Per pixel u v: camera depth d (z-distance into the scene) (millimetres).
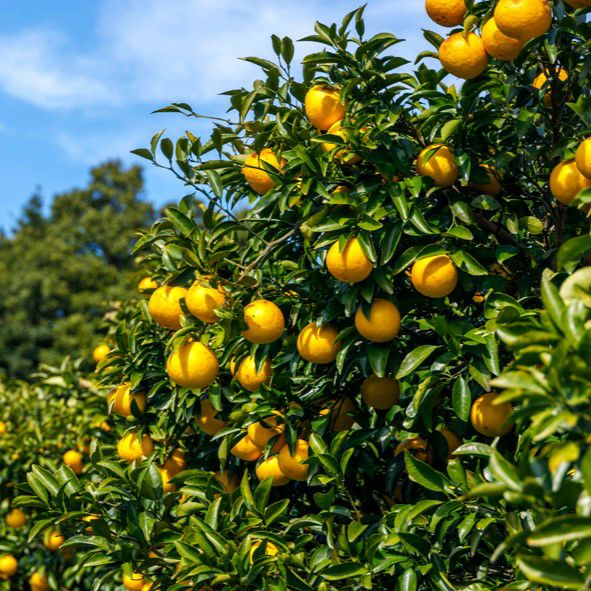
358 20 2773
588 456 2074
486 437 2717
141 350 3086
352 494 2908
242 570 2592
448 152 2645
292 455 2691
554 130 2674
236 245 2809
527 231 2785
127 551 2732
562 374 2127
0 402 4621
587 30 2604
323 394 2809
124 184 20188
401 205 2590
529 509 2455
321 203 2758
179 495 2854
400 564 2553
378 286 2664
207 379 2631
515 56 2559
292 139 2723
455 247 2617
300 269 2805
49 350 15492
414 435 2730
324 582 2613
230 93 2895
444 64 2592
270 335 2639
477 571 2590
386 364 2660
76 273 16750
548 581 2105
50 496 2805
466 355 2617
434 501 2525
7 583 4113
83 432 3955
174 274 2646
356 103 2723
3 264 19422
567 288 2232
